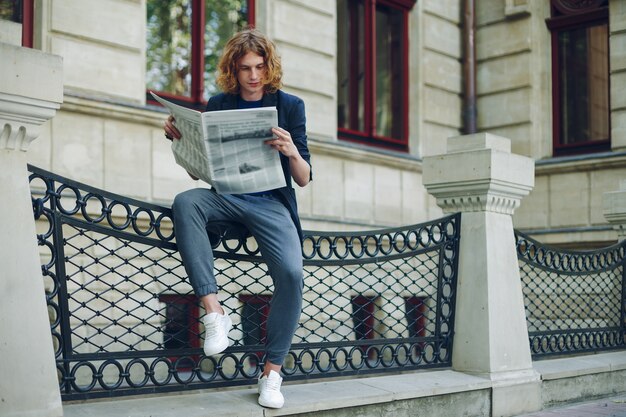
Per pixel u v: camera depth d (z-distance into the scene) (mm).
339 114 10664
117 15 7828
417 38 11414
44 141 7129
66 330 3771
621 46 10648
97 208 7254
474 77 11992
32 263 3328
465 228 5449
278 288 3844
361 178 10172
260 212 3816
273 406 3875
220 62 3807
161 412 3680
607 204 7484
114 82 7766
